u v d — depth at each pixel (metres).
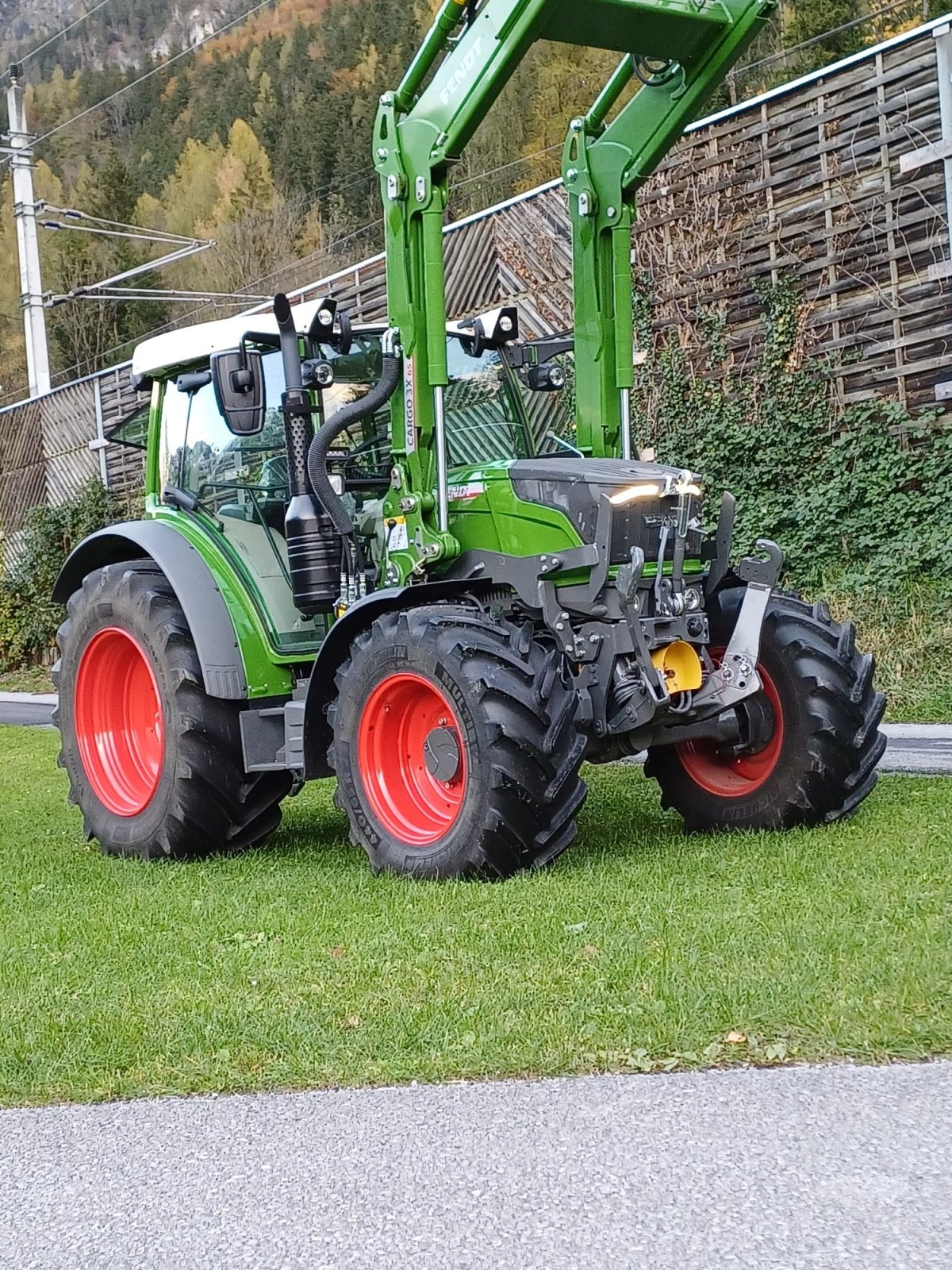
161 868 6.02
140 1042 3.48
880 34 25.77
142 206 47.81
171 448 6.79
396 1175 2.68
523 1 5.15
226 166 45.47
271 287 40.91
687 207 12.34
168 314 45.72
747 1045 3.17
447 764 5.17
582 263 5.98
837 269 11.40
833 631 5.76
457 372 6.18
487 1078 3.13
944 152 10.52
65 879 5.85
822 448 11.65
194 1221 2.56
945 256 10.74
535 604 5.39
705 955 3.79
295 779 6.41
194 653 6.17
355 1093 3.11
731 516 5.64
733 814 5.81
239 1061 3.33
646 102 5.77
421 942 4.18
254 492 6.28
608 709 5.28
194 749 6.09
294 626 6.19
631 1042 3.22
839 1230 2.34
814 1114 2.80
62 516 20.06
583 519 5.27
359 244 40.06
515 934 4.18
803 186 11.52
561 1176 2.61
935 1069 3.00
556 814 5.02
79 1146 2.94
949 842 5.17
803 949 3.78
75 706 6.77
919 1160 2.58
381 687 5.32
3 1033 3.59
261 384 5.60
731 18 5.46
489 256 13.82
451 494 5.70
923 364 10.94
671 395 12.53
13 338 47.31
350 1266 2.35
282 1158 2.80
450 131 5.39
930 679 10.41
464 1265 2.31
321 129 43.72
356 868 5.64
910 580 11.05
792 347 11.74
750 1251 2.29
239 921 4.74
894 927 3.96
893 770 7.25
